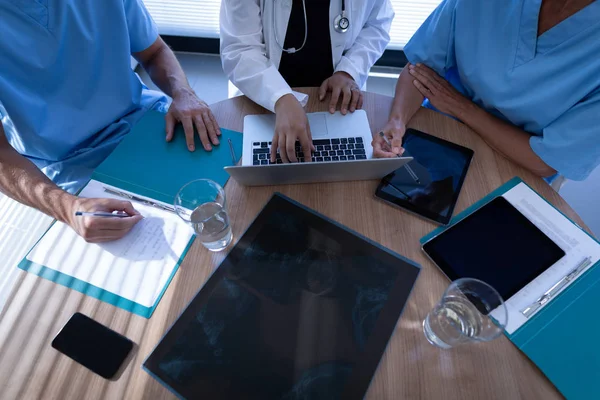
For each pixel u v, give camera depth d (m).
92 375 0.56
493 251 0.67
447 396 0.54
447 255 0.67
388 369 0.56
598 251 0.68
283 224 0.72
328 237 0.70
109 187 0.78
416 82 1.01
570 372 0.56
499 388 0.55
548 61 0.84
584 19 0.75
